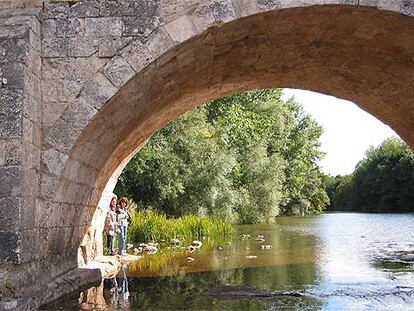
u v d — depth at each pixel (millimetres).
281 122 40031
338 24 7531
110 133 8203
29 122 6633
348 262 12062
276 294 8078
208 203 27906
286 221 38812
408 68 8641
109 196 12273
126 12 6992
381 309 7039
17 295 6266
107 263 10984
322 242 18219
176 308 7035
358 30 7699
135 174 25234
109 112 7359
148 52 6934
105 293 8188
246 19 6980
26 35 6625
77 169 7656
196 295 7996
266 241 18719
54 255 7863
